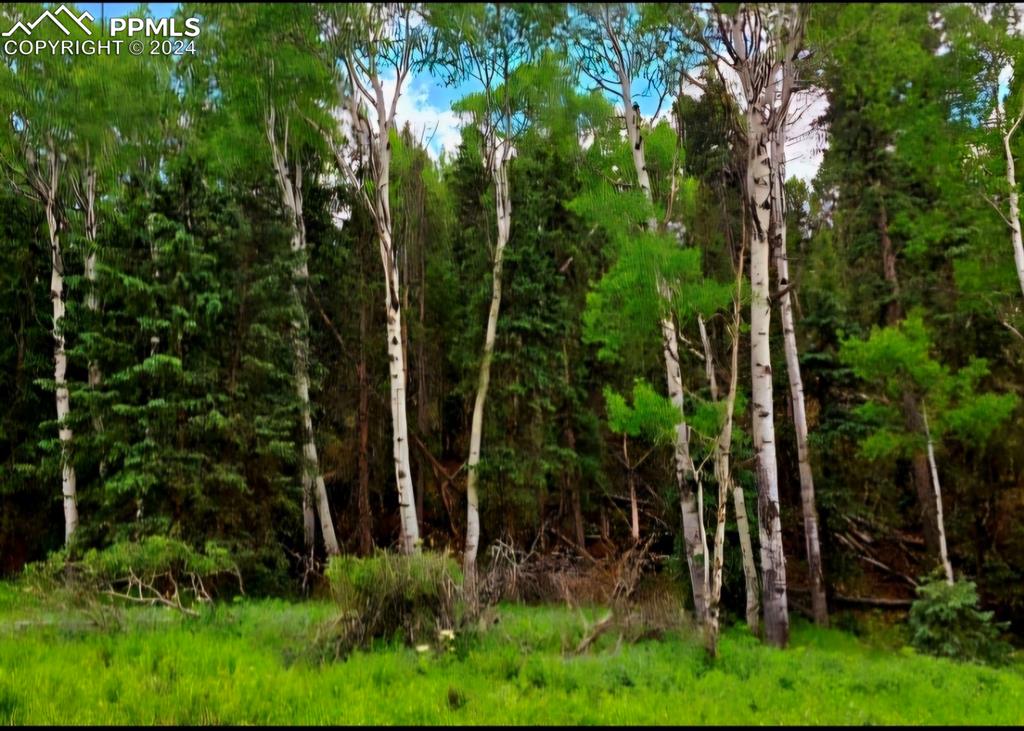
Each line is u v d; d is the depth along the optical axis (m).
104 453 12.25
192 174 13.11
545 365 16.23
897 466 16.34
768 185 9.95
